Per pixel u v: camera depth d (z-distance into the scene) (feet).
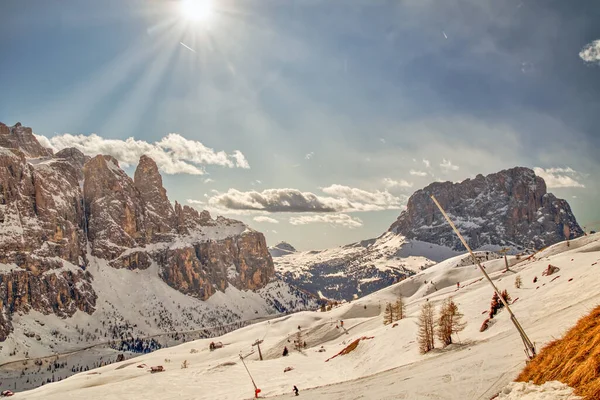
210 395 296.92
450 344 252.42
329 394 156.76
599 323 79.15
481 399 92.07
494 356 137.08
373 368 288.92
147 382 353.51
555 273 344.49
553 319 170.60
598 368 65.46
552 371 78.84
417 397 108.37
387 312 558.56
